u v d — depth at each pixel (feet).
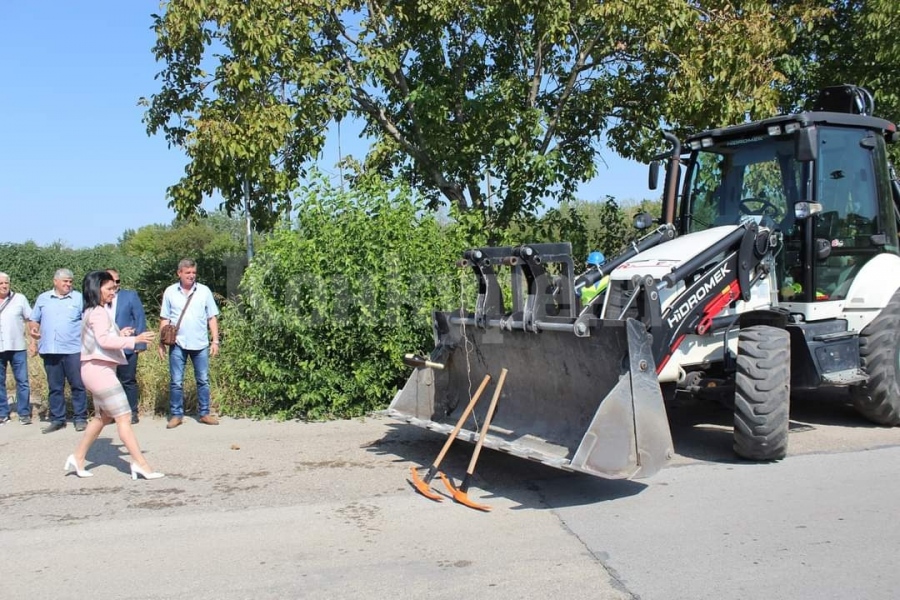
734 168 25.61
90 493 20.01
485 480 20.49
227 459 23.09
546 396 20.56
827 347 23.04
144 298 43.27
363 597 13.55
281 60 35.63
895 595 13.26
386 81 40.01
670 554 15.17
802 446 23.08
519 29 39.68
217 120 35.06
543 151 40.14
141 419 29.27
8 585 14.38
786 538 15.88
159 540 16.52
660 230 25.13
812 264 23.58
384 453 23.40
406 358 23.06
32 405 32.22
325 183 29.50
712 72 36.91
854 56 44.29
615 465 17.33
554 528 16.76
